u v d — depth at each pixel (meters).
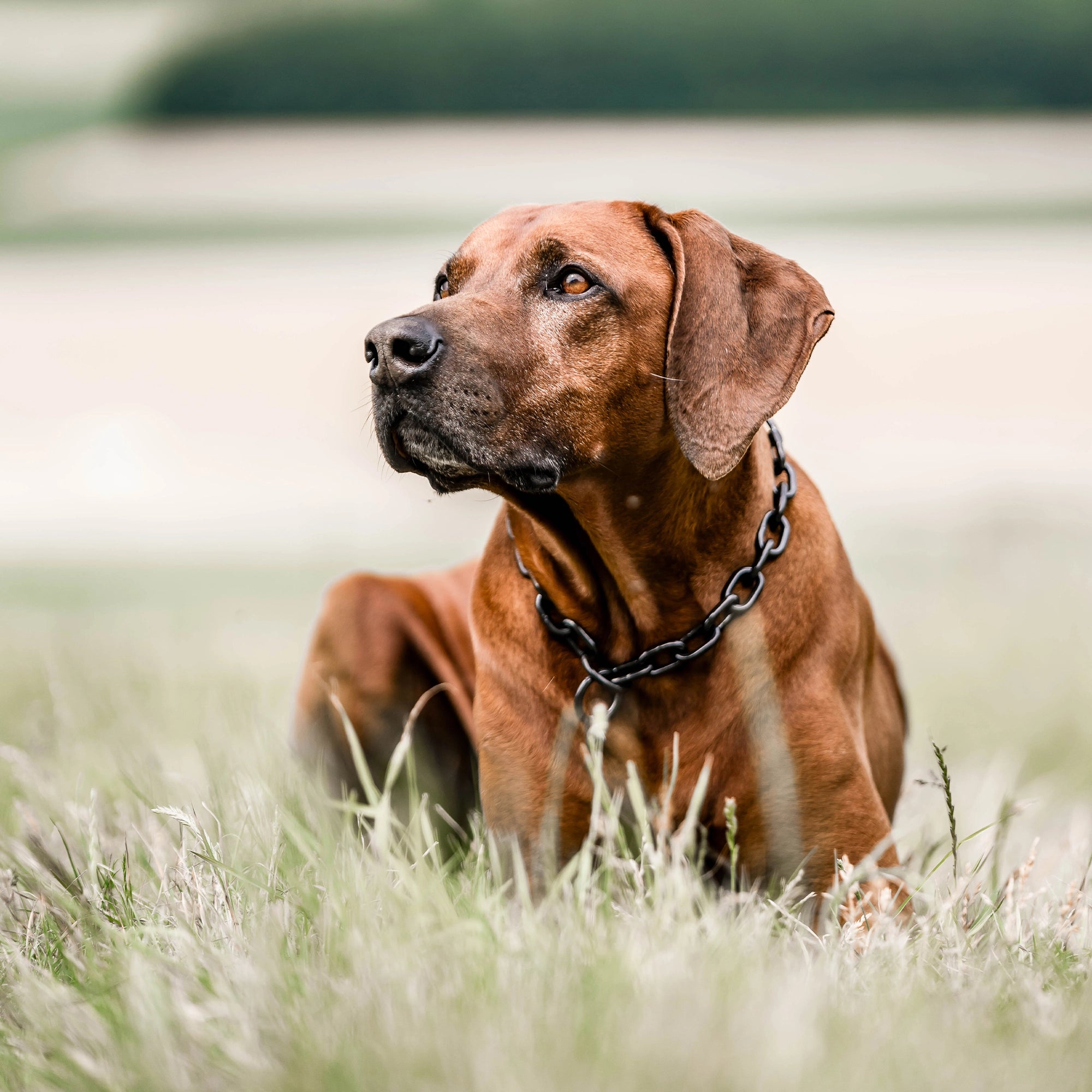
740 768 5.00
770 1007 3.43
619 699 5.04
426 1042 3.28
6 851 4.89
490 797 5.25
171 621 11.66
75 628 10.86
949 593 12.48
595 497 5.01
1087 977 3.99
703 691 5.01
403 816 6.24
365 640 6.41
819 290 5.14
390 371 4.78
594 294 4.95
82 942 4.16
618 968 3.58
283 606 12.76
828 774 4.97
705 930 4.00
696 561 5.03
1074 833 5.70
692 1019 3.29
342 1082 3.18
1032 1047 3.43
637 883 4.23
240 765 5.61
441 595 6.80
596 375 4.95
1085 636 10.34
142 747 6.36
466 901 4.24
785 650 5.01
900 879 5.02
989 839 5.95
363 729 6.40
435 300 5.16
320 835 4.59
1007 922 4.30
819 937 4.26
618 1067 3.18
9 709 7.80
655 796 5.06
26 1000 3.77
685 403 4.93
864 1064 3.23
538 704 5.16
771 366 5.02
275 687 8.15
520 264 5.04
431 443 4.81
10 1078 3.48
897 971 3.90
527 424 4.88
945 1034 3.45
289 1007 3.57
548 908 4.14
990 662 9.91
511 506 5.26
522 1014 3.40
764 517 5.09
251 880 4.43
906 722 6.50
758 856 5.03
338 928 3.97
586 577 5.09
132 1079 3.31
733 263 5.10
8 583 14.91
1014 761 7.70
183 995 3.64
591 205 5.24
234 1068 3.32
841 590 5.21
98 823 5.03
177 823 5.15
